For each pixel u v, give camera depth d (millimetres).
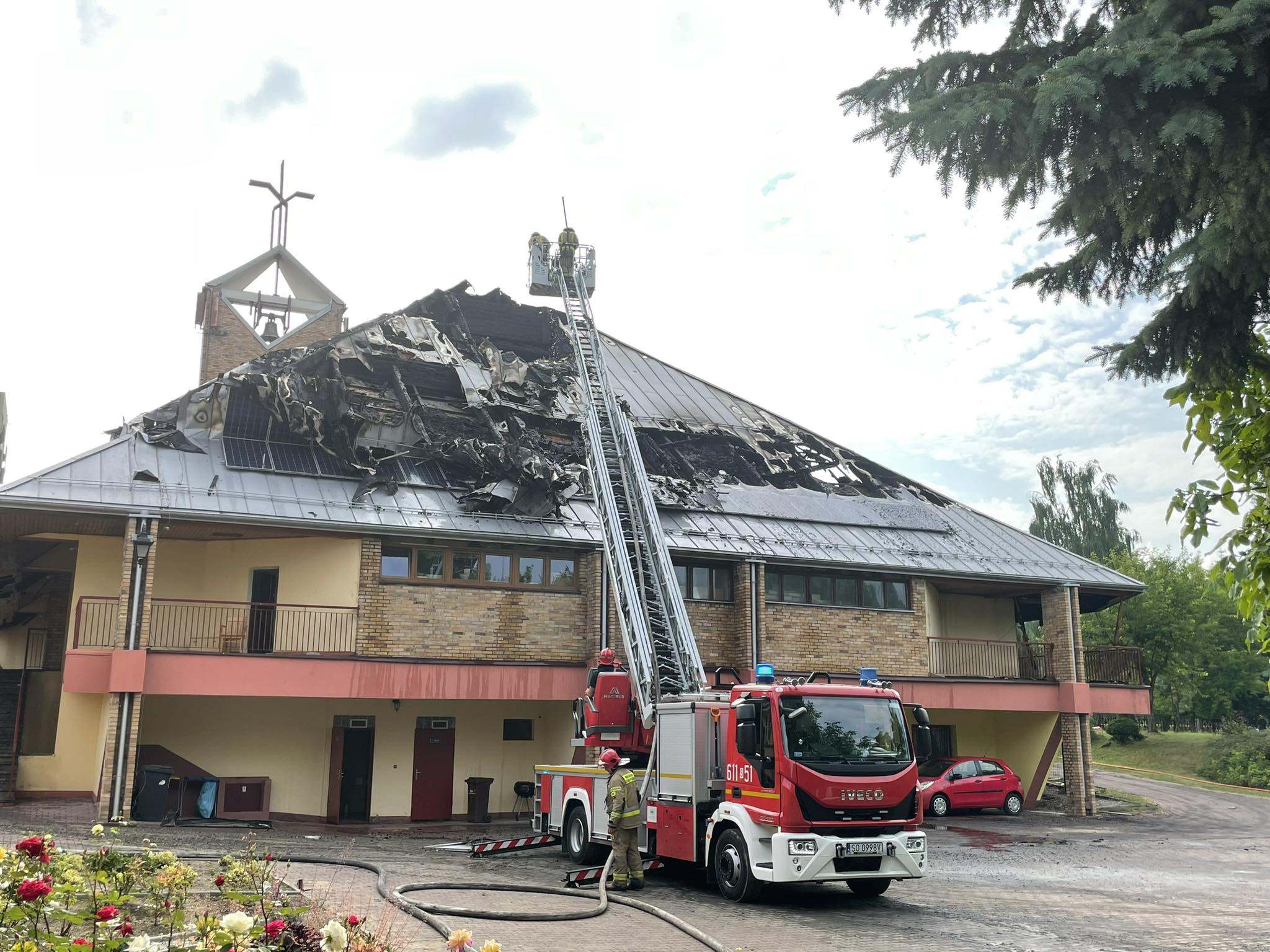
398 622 20125
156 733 20188
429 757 21734
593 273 26875
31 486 17500
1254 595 4887
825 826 11336
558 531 21719
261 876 6875
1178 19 4484
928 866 15953
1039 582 26578
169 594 20922
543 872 13930
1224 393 5168
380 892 10531
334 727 20938
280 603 20516
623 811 12625
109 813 16781
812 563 23906
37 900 4609
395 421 22953
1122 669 27641
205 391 21125
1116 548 58469
